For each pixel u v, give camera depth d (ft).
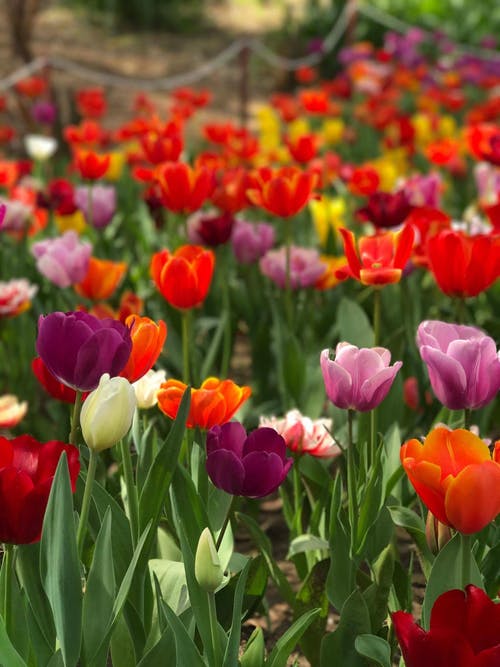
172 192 12.65
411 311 13.56
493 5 56.70
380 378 7.12
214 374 13.57
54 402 12.72
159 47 55.57
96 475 8.96
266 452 6.57
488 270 9.48
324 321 14.46
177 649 5.97
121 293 16.03
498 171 19.49
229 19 62.69
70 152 31.42
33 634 6.33
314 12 54.29
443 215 12.61
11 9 32.89
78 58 51.55
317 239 19.34
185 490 7.32
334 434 10.60
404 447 5.95
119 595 6.16
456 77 35.32
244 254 14.70
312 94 26.94
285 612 9.89
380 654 6.31
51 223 18.93
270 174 12.96
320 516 9.41
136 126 21.77
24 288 12.67
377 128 27.48
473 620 5.20
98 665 6.17
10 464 6.05
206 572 5.92
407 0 56.03
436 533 7.01
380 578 7.77
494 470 5.57
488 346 6.88
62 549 5.88
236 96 47.98
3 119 37.45
